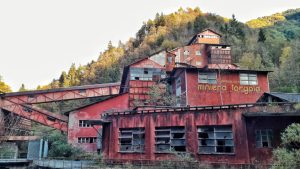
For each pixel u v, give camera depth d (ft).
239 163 63.41
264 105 65.72
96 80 286.05
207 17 352.90
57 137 121.39
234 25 301.22
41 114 124.57
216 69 96.02
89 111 120.67
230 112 68.95
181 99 96.89
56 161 90.68
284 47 222.69
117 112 78.79
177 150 71.41
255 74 98.94
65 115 127.03
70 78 354.74
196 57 172.35
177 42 285.02
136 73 130.82
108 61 339.98
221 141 68.69
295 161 48.60
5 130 123.24
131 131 76.48
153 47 298.97
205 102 92.68
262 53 220.43
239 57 218.18
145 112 76.02
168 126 73.00
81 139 118.01
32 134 156.46
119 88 134.10
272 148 64.03
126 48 391.86
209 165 65.62
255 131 66.18
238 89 96.07
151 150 72.18
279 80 160.86
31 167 93.40
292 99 67.56
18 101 117.39
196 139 69.77
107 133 79.15
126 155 74.54
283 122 64.75
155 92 118.11
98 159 76.23
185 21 351.46
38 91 119.55
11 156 124.36
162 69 133.49
